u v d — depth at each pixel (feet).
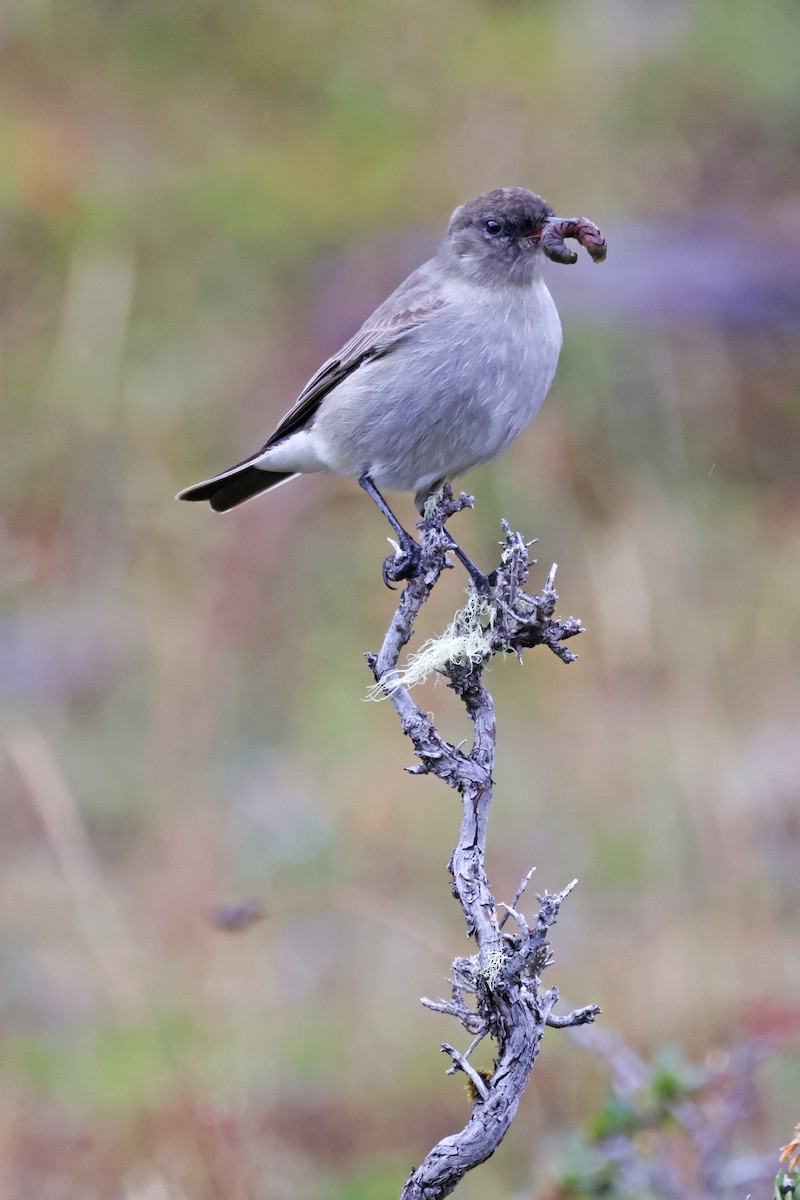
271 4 69.00
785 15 65.67
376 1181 26.84
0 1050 31.50
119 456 53.11
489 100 65.05
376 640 47.14
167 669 44.42
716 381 55.98
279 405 55.16
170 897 35.47
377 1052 31.04
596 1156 20.34
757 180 62.23
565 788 40.34
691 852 36.09
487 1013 11.57
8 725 43.04
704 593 47.88
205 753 42.19
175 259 61.62
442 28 67.82
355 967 34.63
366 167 64.08
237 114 67.82
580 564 48.67
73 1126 28.55
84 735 43.45
